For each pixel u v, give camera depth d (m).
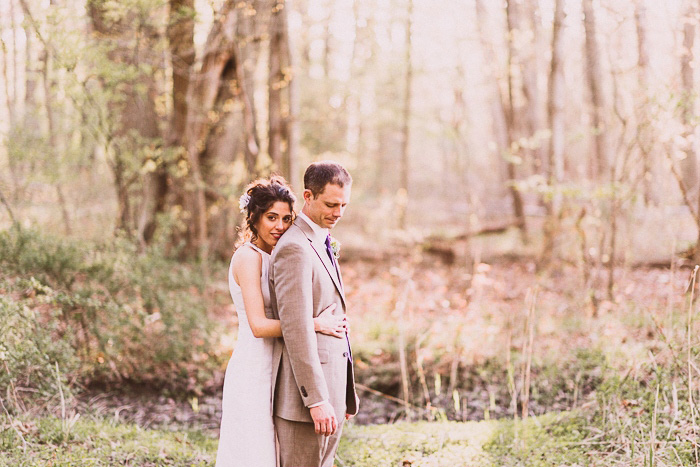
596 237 8.16
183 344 6.22
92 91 7.44
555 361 5.84
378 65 15.56
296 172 10.73
